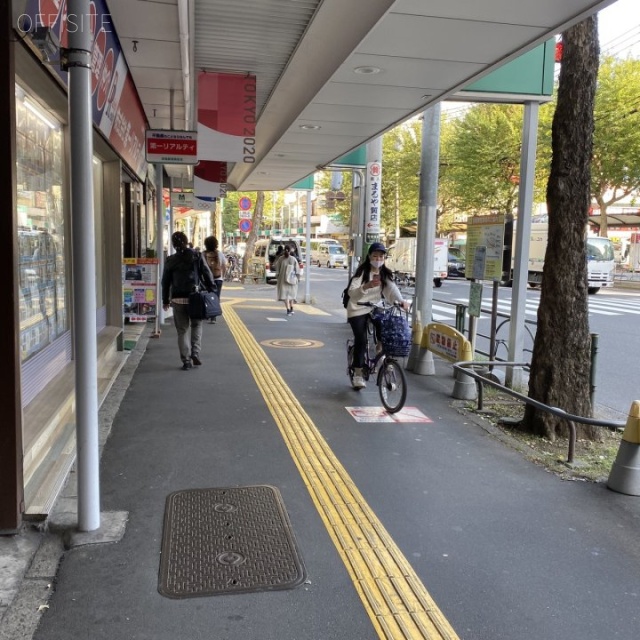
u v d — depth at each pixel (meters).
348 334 11.80
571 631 2.80
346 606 2.93
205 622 2.78
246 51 7.35
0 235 3.30
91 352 3.45
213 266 13.59
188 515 3.82
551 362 5.68
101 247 8.81
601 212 30.36
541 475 4.71
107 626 2.74
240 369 8.21
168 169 18.84
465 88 7.58
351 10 5.46
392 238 53.84
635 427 4.36
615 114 25.72
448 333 7.43
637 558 3.48
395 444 5.34
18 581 3.04
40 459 4.34
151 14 6.20
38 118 5.55
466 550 3.51
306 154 12.38
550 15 4.97
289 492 4.22
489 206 33.97
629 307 19.62
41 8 3.61
